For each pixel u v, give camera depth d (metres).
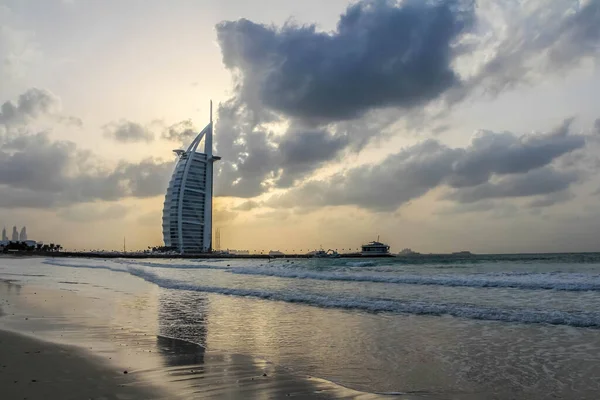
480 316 15.58
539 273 33.78
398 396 7.48
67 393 7.16
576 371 8.84
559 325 13.65
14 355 9.75
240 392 7.53
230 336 12.91
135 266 69.38
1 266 73.12
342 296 22.05
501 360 9.80
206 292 26.50
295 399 7.23
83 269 61.28
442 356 10.27
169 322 15.40
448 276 32.75
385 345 11.52
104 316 16.56
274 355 10.49
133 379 8.14
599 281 25.17
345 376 8.70
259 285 29.89
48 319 15.61
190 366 9.28
